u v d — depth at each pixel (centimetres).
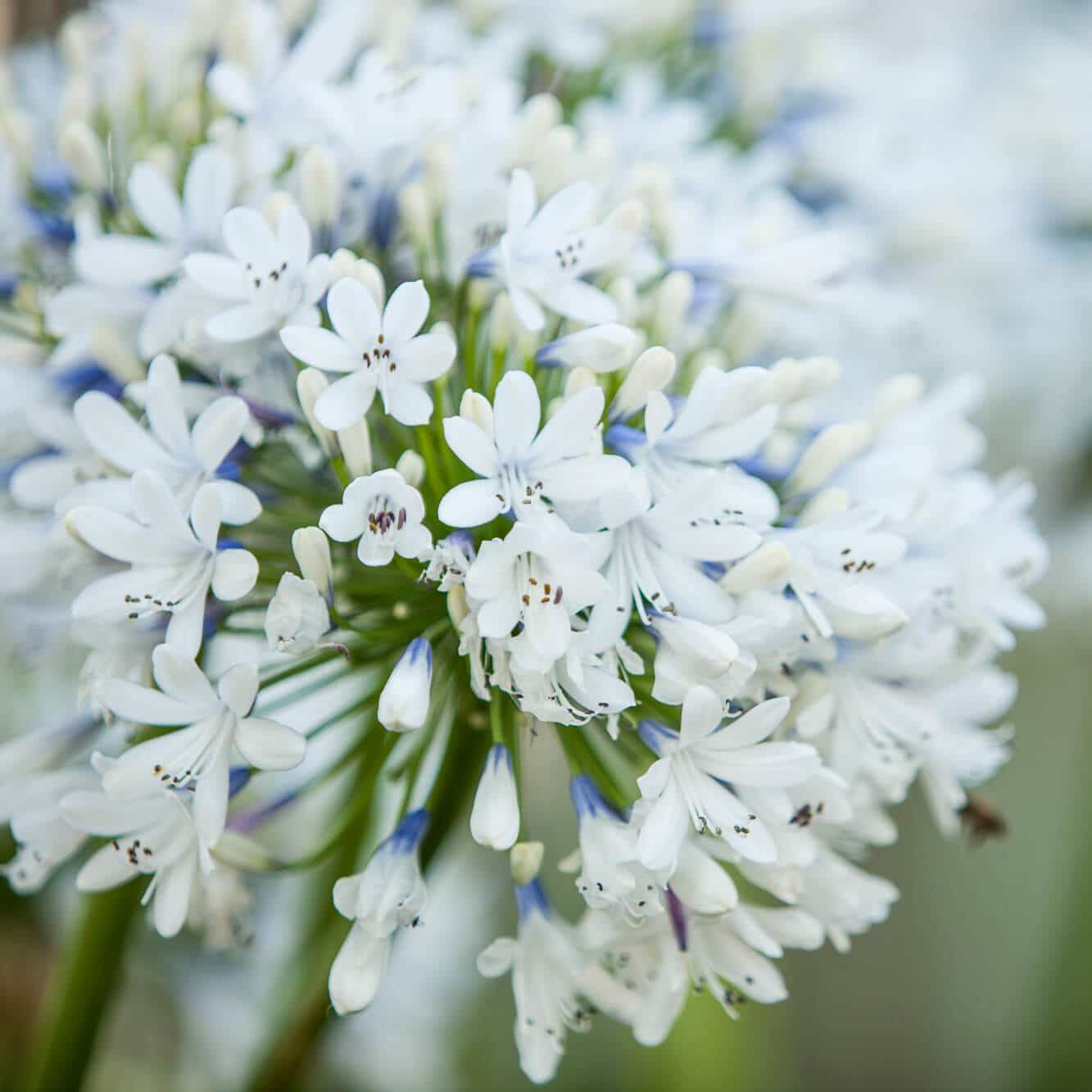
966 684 77
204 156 76
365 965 72
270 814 77
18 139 79
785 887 73
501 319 74
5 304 80
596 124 84
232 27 79
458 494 70
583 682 71
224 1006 92
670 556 72
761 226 79
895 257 94
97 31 85
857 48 94
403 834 73
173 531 71
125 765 71
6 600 78
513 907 100
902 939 111
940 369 95
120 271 76
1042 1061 104
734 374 72
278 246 73
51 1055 81
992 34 108
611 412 73
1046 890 107
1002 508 78
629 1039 95
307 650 71
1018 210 96
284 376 75
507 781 72
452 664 75
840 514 73
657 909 72
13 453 77
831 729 75
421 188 76
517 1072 99
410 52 83
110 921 81
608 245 74
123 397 77
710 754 72
